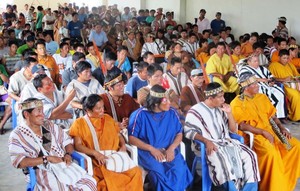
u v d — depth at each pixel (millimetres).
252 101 3557
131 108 3535
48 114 3529
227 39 9555
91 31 8820
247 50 7660
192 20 11352
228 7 10398
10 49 6527
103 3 13805
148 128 3176
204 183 3250
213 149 3170
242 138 3361
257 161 3238
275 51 6895
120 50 5711
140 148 3154
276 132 3586
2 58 6453
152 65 3801
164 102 3156
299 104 5641
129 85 4277
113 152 3049
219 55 6109
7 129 5285
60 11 11422
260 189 3352
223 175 3115
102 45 8578
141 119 3180
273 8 9445
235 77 5949
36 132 2801
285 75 5895
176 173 3164
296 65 6500
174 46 6117
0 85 5703
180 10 11430
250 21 9961
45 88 3615
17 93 4773
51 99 3684
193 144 3449
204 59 7070
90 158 2871
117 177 2896
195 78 3881
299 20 8969
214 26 10320
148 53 5039
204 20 10500
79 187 2736
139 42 8164
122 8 13156
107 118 3104
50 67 5781
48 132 2852
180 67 4340
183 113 3826
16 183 3668
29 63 4770
